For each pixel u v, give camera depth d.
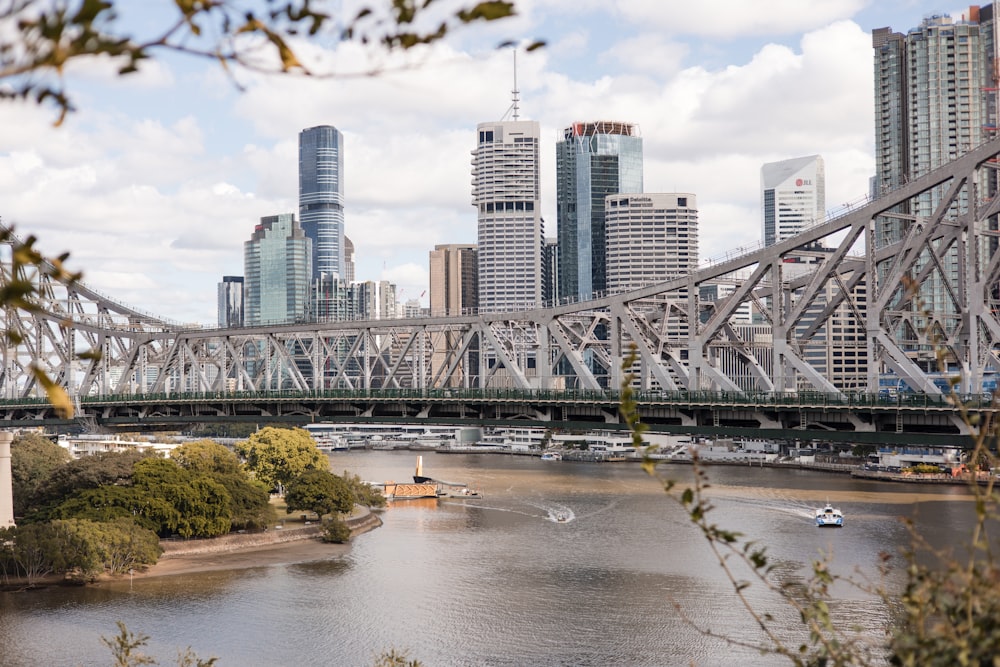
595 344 169.75
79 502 149.62
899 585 120.56
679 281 147.25
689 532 166.25
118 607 121.25
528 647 104.81
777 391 129.50
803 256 141.88
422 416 164.12
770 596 121.88
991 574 19.81
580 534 167.00
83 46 9.71
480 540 163.12
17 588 129.25
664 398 134.38
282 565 145.00
